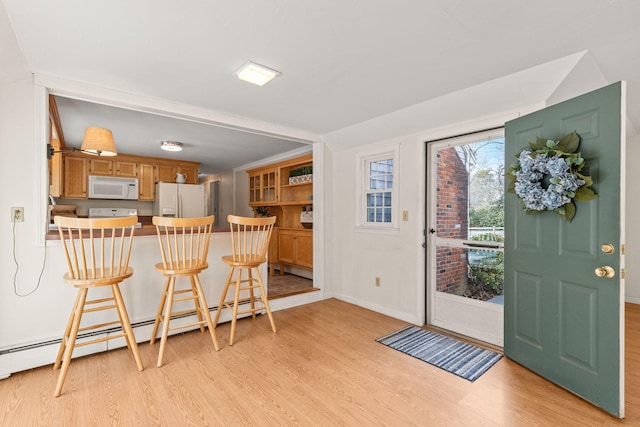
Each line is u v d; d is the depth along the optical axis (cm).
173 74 226
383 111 309
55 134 393
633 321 314
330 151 418
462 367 229
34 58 202
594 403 179
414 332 298
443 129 300
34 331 224
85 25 166
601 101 175
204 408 180
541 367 213
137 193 571
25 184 220
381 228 357
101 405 182
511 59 204
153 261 277
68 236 234
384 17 160
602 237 175
